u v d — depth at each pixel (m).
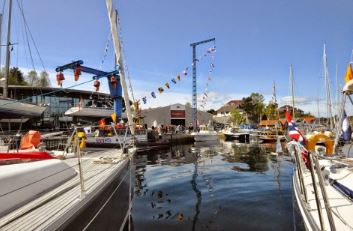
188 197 10.49
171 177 14.79
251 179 13.42
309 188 6.06
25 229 2.99
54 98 30.78
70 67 12.60
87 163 7.28
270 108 55.16
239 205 9.17
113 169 6.31
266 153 25.08
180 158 23.22
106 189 5.18
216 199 10.02
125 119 27.11
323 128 26.09
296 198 6.25
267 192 10.70
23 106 17.80
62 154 8.95
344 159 6.73
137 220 8.12
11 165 4.45
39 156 5.40
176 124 57.84
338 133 6.45
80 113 28.95
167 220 8.05
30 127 26.70
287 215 8.06
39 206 3.70
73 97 31.73
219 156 23.83
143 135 30.78
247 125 53.06
